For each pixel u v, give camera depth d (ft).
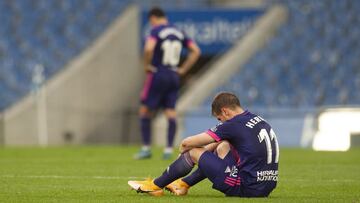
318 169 136.46
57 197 89.66
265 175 84.07
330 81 282.15
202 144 85.05
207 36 298.35
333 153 186.19
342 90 277.64
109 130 281.13
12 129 253.85
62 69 281.13
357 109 228.43
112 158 165.68
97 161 155.22
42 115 256.32
